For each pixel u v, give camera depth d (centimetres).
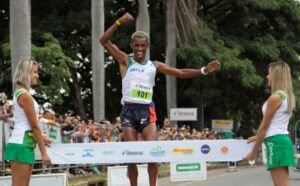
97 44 3512
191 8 4400
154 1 5181
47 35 4000
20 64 935
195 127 5128
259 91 5366
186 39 4453
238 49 5088
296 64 5691
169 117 4406
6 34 4616
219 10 5494
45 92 3800
